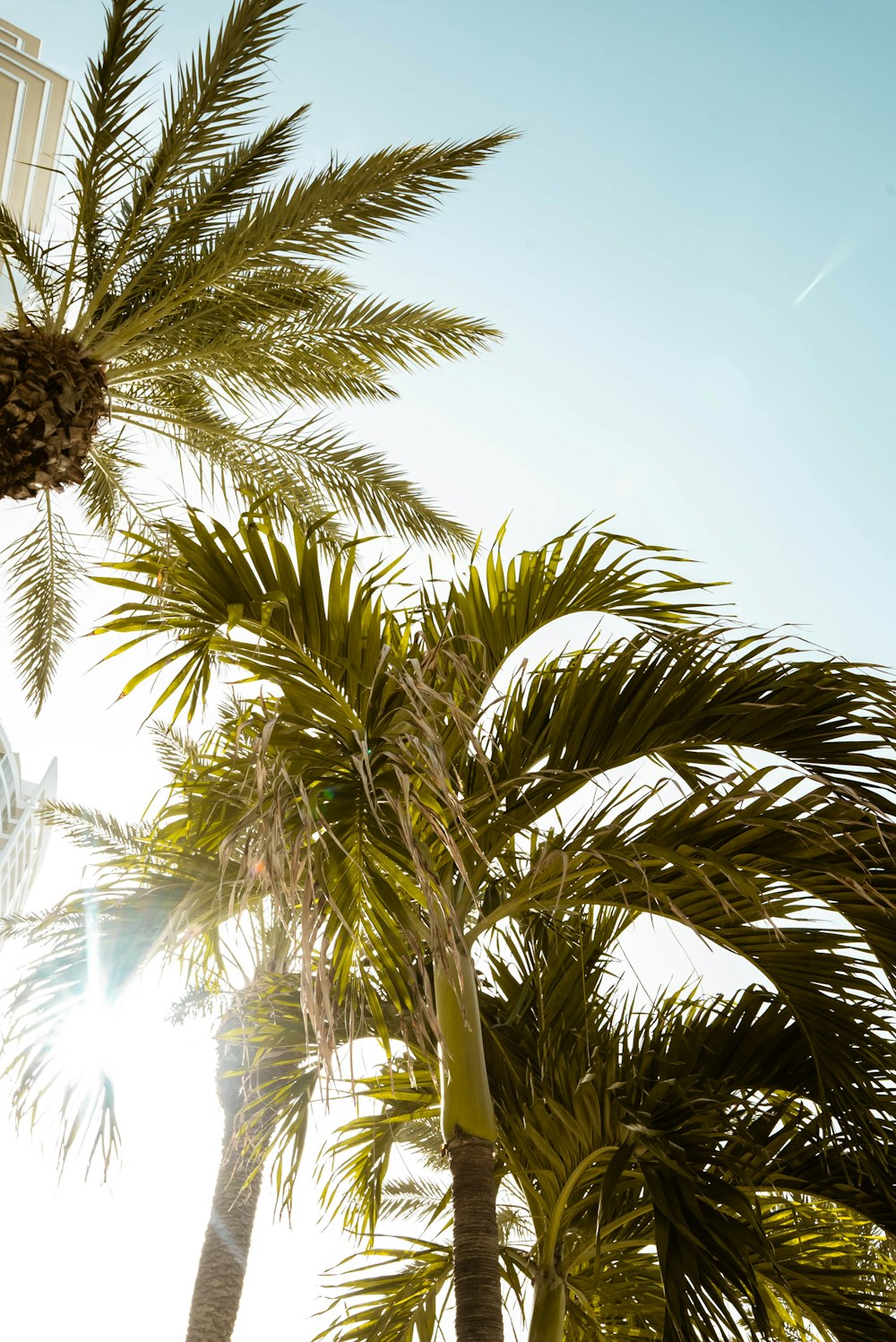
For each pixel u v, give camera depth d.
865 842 3.13
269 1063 4.10
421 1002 2.93
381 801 2.89
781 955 3.39
